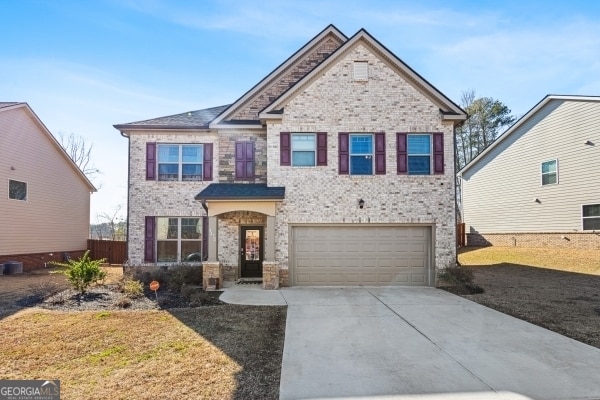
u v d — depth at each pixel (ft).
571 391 15.75
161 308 31.55
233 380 16.85
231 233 47.29
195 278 43.80
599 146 58.03
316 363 18.95
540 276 48.29
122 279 42.24
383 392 15.69
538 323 26.61
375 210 44.14
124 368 18.25
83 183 78.18
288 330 24.95
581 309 30.73
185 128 49.88
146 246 50.01
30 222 62.34
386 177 44.45
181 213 50.47
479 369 18.13
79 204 76.69
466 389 15.96
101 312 29.94
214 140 51.19
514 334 23.97
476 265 61.26
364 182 44.37
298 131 44.78
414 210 44.19
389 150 44.70
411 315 29.22
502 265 59.41
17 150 59.62
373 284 43.93
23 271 59.88
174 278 42.29
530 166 70.90
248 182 48.85
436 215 44.14
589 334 23.91
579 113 61.41
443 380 16.88
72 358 19.65
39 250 64.44
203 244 50.57
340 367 18.43
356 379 16.99
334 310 30.96
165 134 50.88
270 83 51.83
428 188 44.39
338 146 44.68
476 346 21.62
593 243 58.70
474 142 135.54
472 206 87.66
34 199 63.46
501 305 32.60
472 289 39.91
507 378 17.07
